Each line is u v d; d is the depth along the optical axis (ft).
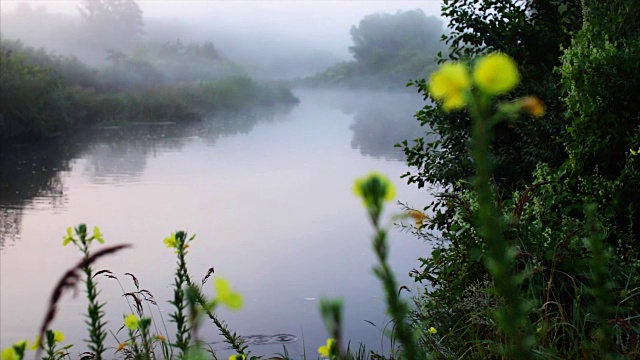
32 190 43.86
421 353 3.99
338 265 26.78
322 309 2.43
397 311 2.77
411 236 29.48
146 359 5.53
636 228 14.84
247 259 27.96
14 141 75.51
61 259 27.99
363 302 21.63
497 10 23.65
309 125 107.04
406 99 243.40
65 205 39.24
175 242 5.52
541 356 8.61
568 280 11.85
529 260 11.26
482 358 9.91
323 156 64.28
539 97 21.13
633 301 10.48
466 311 12.23
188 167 55.93
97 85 131.85
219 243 30.76
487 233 2.69
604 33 17.44
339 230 33.32
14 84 75.97
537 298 10.85
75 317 20.44
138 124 103.91
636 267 11.79
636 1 17.34
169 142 76.13
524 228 12.57
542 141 20.90
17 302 22.34
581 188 15.57
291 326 19.38
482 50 23.70
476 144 2.52
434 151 22.74
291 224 34.76
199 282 23.52
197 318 4.15
